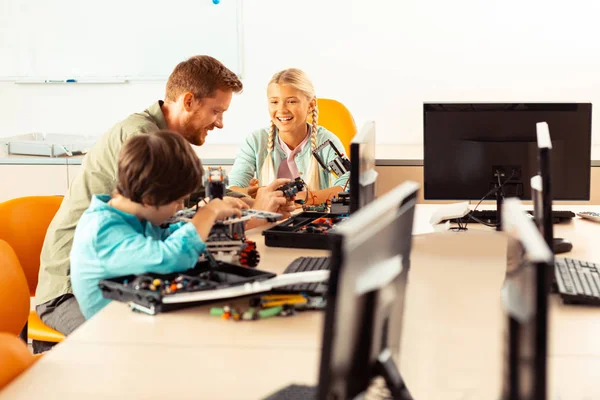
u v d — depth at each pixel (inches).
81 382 47.5
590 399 44.3
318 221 91.0
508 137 94.2
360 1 154.5
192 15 159.0
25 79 165.2
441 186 96.5
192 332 56.4
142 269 64.7
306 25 156.6
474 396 45.8
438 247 84.5
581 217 102.0
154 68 161.9
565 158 93.8
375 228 34.4
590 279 66.6
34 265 92.9
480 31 152.6
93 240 66.3
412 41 154.6
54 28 162.9
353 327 32.9
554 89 152.9
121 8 160.4
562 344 53.4
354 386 34.7
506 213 39.1
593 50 150.3
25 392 46.0
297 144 120.6
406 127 158.6
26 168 148.3
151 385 46.9
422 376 48.7
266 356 51.5
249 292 60.1
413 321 59.4
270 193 95.8
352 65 157.1
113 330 56.9
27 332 84.6
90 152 89.7
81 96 165.2
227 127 163.3
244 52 159.3
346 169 105.7
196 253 65.7
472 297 65.4
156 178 65.7
